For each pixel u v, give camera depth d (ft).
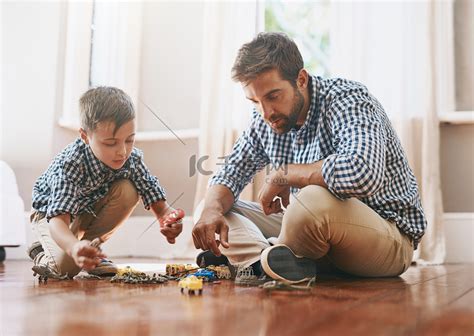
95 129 4.19
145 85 9.85
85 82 9.20
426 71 7.79
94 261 3.54
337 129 4.04
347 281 4.12
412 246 4.56
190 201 9.21
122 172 4.77
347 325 2.10
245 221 4.33
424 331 1.99
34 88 8.86
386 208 4.35
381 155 3.79
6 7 9.15
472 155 7.93
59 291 3.33
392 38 8.12
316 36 9.50
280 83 3.95
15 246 7.54
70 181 4.30
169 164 9.43
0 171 7.57
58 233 3.92
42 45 8.89
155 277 4.02
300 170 3.92
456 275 4.94
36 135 8.75
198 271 4.13
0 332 1.95
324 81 4.33
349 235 3.88
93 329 2.01
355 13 8.34
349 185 3.66
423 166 7.66
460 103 8.08
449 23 8.05
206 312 2.43
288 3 9.64
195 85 9.57
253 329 2.01
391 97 8.07
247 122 8.65
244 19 8.89
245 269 4.04
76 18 9.07
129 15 9.82
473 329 2.05
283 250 3.63
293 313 2.40
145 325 2.10
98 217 4.86
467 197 7.91
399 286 3.74
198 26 9.64
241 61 3.93
